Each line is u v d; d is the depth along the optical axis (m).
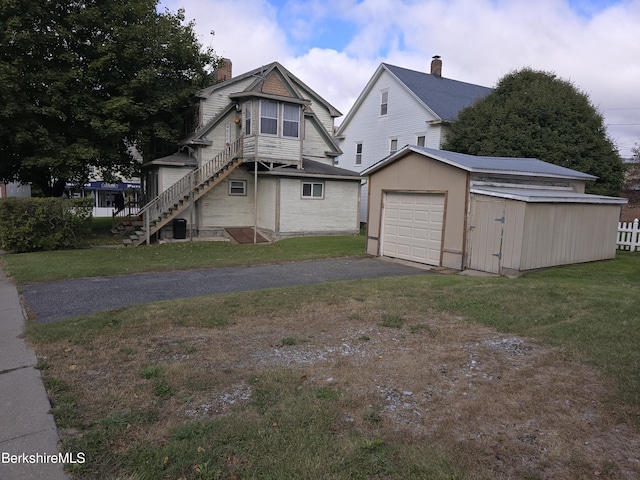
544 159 19.05
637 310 6.21
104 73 18.62
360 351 4.93
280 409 3.58
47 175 20.55
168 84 20.77
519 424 3.35
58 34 16.95
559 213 10.52
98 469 2.83
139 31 18.25
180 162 19.25
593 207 11.48
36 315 6.71
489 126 20.39
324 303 7.02
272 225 19.25
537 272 10.06
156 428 3.31
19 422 3.40
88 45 18.45
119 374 4.33
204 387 4.02
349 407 3.62
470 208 10.80
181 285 9.07
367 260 12.91
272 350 4.98
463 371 4.35
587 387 3.93
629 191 21.94
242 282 9.41
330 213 20.27
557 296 7.19
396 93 26.25
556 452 2.98
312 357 4.76
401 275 10.32
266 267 11.55
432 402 3.71
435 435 3.20
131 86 18.42
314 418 3.43
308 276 10.16
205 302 7.11
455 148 21.69
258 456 2.94
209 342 5.24
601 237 11.91
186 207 18.41
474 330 5.64
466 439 3.15
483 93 28.22
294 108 19.33
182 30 20.92
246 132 19.08
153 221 17.58
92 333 5.57
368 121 28.48
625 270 10.55
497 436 3.19
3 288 8.78
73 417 3.48
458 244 11.03
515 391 3.89
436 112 23.64
